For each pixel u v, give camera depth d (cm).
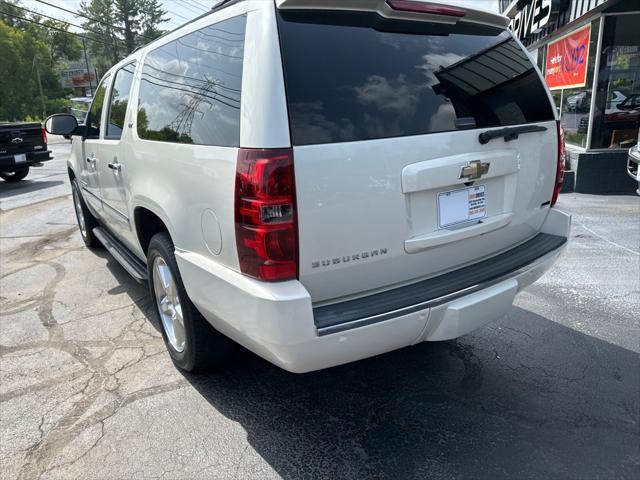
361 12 222
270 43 199
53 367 319
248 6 214
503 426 255
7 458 239
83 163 475
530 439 245
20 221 745
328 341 199
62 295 438
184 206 246
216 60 232
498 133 245
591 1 820
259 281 202
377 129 212
